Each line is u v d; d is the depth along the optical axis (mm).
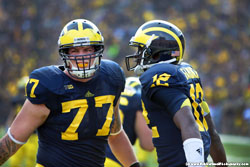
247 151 29016
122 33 56781
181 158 8461
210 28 59750
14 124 8594
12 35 58219
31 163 19547
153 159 22406
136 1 60969
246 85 47969
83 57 8453
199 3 62688
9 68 54750
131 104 12703
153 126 8805
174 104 8078
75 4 61719
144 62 9344
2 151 8555
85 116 8688
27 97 8477
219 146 9859
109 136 10156
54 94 8422
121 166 12180
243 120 41375
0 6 60156
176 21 60344
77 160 8836
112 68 9266
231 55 57031
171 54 9227
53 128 8695
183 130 7875
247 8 63719
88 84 8727
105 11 60156
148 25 9367
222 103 45469
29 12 59844
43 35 59000
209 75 54188
